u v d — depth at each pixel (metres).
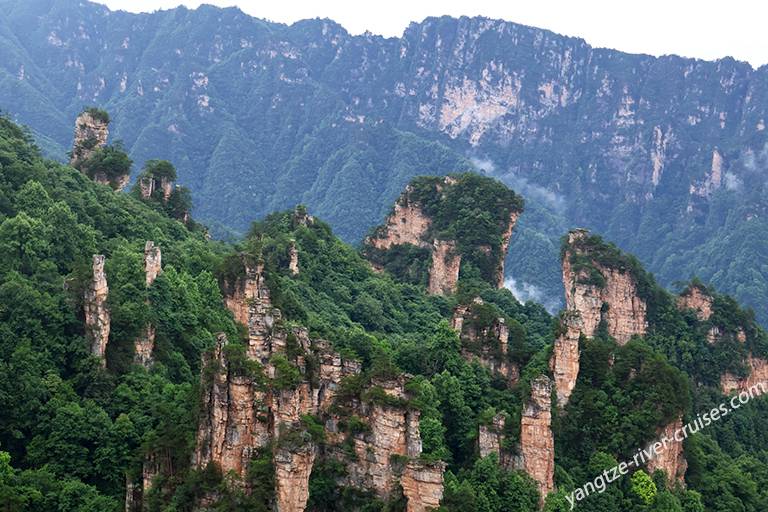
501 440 114.62
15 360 104.00
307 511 88.06
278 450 82.56
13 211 131.75
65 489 93.12
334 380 98.69
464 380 129.50
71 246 127.69
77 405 101.94
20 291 110.56
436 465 87.69
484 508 105.81
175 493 85.62
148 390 108.44
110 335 113.31
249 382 86.31
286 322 106.94
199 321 127.75
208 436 88.25
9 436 100.38
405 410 91.31
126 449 99.31
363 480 90.81
